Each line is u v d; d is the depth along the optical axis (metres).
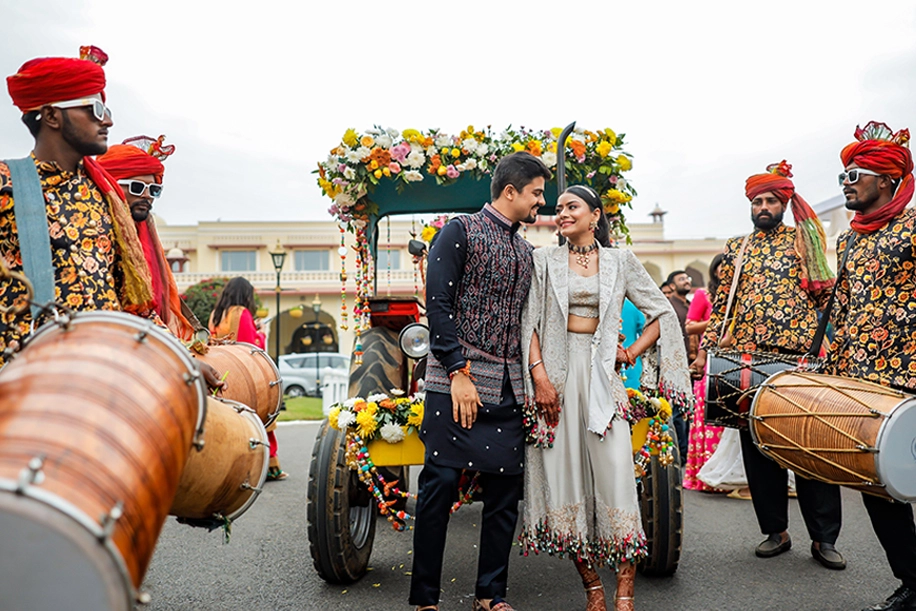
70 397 1.48
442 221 5.00
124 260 2.54
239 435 2.41
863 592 3.43
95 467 1.39
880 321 3.13
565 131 3.77
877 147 3.20
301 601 3.33
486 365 2.92
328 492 3.35
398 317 4.18
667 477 3.50
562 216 3.08
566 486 2.97
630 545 2.85
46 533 1.27
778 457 3.25
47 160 2.39
